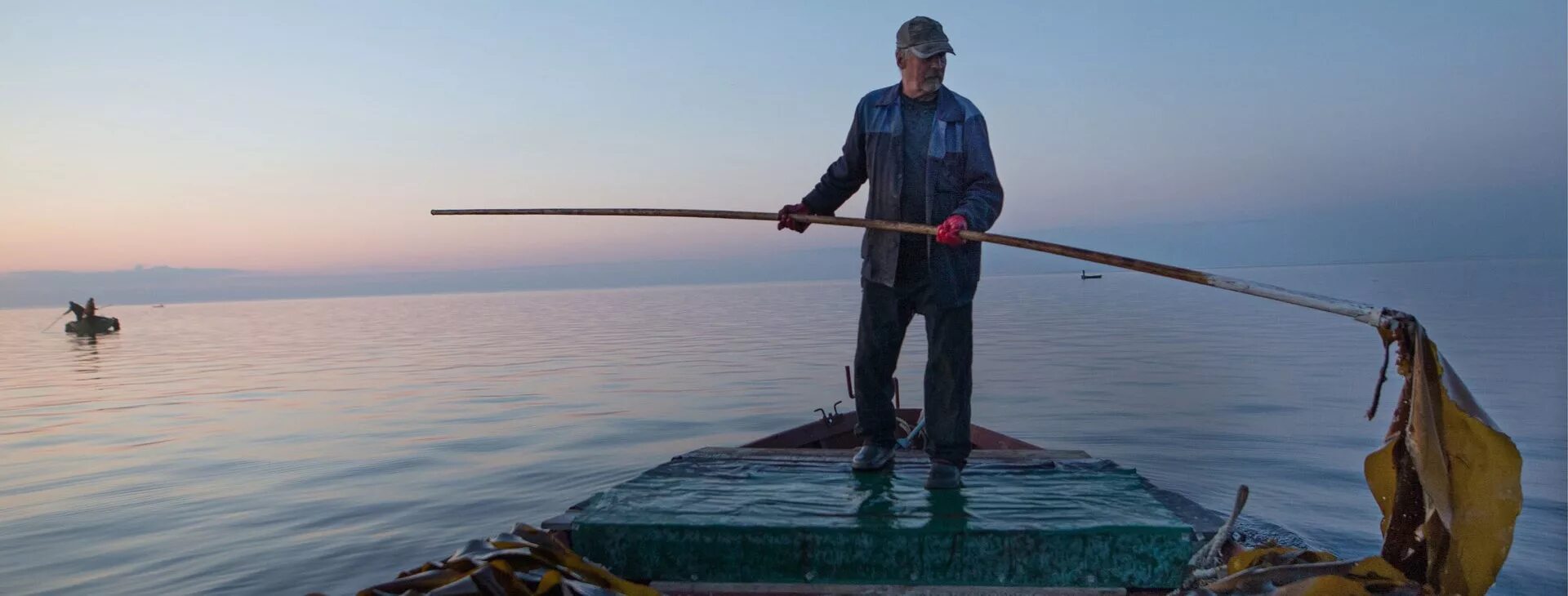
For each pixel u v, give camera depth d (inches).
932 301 134.3
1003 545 110.5
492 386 816.9
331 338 1994.3
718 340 1406.3
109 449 528.1
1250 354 909.2
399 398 742.5
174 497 382.0
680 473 148.4
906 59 132.0
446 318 3206.2
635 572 116.3
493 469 421.1
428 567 101.0
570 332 1841.8
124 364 1314.0
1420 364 101.7
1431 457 100.5
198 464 464.1
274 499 370.3
